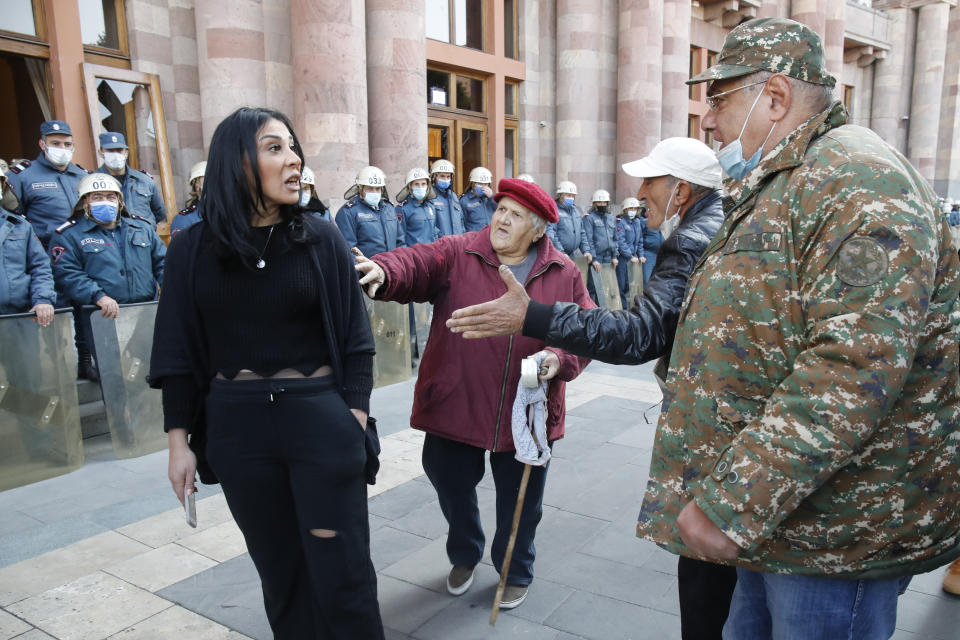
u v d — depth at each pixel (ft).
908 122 66.80
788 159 4.33
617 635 8.12
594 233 31.32
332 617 6.33
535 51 35.29
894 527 4.15
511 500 8.70
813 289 3.96
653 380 21.39
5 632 8.11
